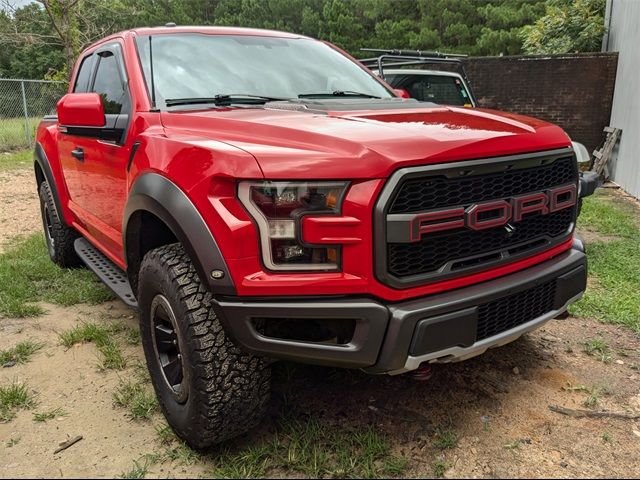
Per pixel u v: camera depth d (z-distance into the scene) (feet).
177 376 8.61
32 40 51.52
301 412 9.29
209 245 7.27
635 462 8.14
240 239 7.06
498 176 7.97
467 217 7.52
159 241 9.64
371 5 133.39
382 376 10.43
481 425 8.98
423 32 118.83
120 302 14.44
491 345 8.13
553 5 48.03
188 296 7.73
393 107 10.14
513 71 40.34
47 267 16.75
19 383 10.46
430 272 7.51
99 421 9.25
